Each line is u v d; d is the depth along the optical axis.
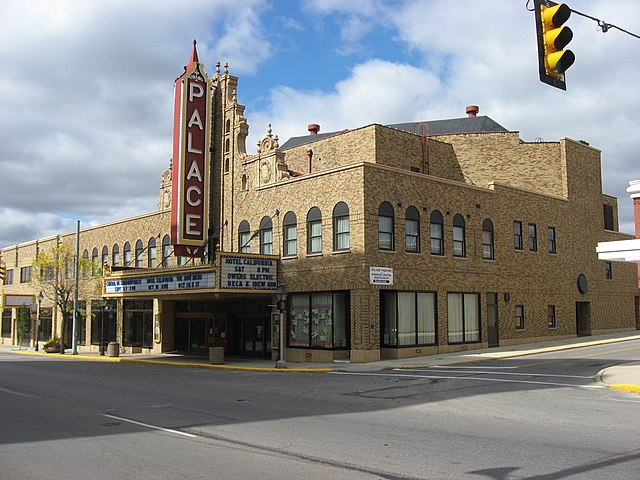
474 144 39.69
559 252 39.56
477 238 33.06
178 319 40.72
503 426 11.55
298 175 33.47
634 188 21.17
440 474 8.07
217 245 35.94
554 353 29.91
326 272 28.80
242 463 8.84
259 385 20.06
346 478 7.93
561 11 9.75
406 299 29.06
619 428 11.25
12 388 19.56
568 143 41.56
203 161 33.56
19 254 62.97
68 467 8.77
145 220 43.88
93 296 46.97
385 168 28.53
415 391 17.06
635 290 49.12
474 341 32.25
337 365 26.69
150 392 18.23
